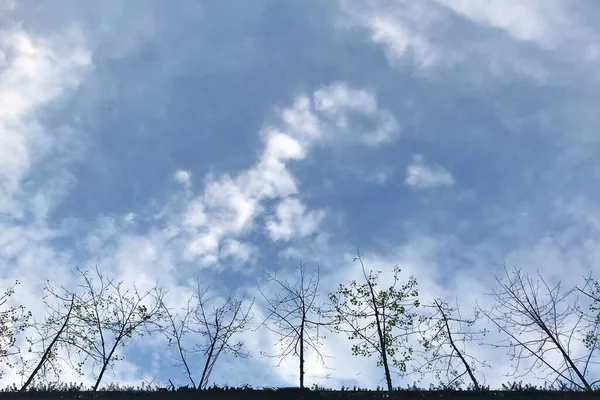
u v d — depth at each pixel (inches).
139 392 644.1
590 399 579.5
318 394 639.1
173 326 727.7
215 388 655.1
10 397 645.9
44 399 638.5
